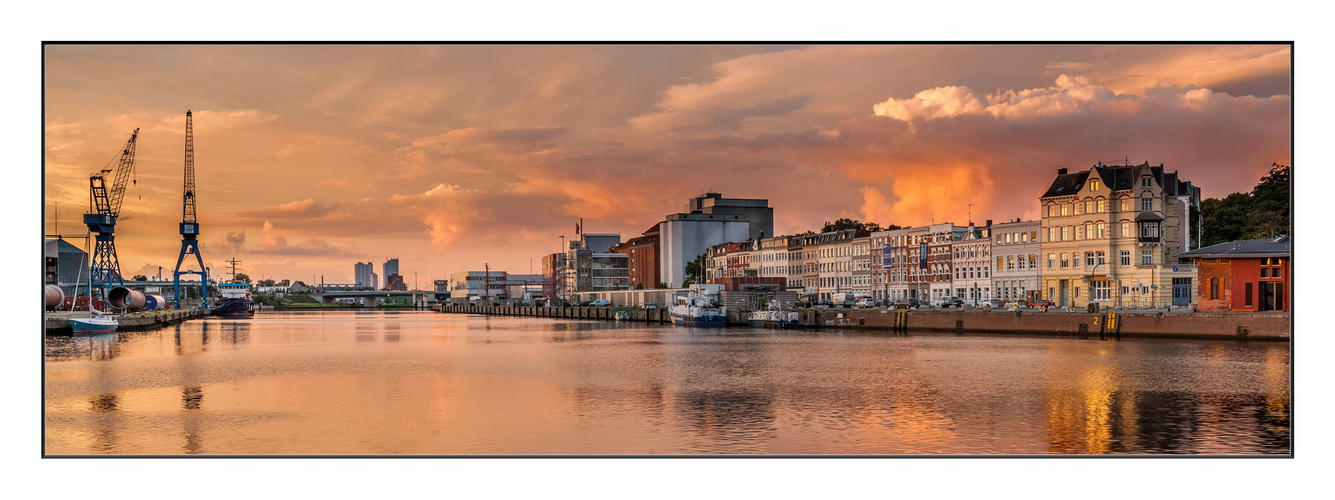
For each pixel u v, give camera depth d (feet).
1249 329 371.76
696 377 311.68
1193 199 579.07
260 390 292.40
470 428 218.59
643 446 197.26
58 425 228.43
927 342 441.27
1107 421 218.59
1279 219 528.22
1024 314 466.29
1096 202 554.05
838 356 376.27
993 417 225.35
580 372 335.47
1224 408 233.14
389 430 217.56
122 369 364.58
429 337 590.14
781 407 243.40
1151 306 523.70
